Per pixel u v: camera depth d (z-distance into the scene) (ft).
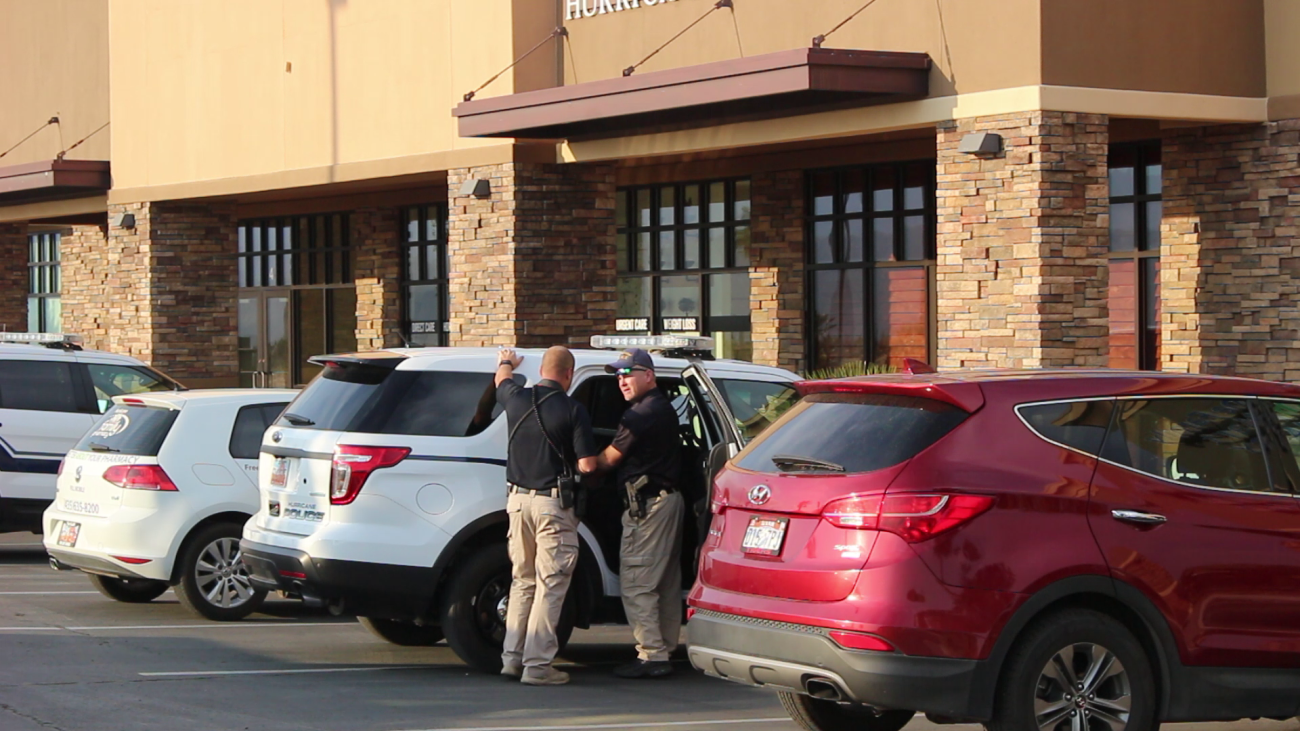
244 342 137.49
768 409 48.65
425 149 97.45
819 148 91.76
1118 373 34.94
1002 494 32.17
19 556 75.77
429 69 96.94
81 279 146.61
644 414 44.06
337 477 43.60
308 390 46.73
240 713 39.40
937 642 31.27
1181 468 34.32
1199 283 77.30
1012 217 70.33
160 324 119.96
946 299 73.20
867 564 31.73
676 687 44.45
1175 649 33.27
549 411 43.01
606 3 90.43
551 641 43.86
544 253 92.53
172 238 120.37
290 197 119.65
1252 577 34.01
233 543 55.42
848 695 31.76
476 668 45.37
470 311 94.73
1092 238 70.74
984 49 71.61
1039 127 69.21
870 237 91.35
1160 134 78.64
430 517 43.80
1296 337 73.56
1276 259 74.28
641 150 87.35
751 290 96.94
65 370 71.00
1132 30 71.61
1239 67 74.49
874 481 32.24
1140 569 32.86
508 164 91.40
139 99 120.37
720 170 98.02
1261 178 74.90
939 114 73.31
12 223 142.20
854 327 92.43
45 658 46.88
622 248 106.52
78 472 56.18
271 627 54.54
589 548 46.01
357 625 55.57
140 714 38.86
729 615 34.14
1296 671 34.45
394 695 42.24
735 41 83.71
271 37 108.27
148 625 54.08
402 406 44.42
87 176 123.44
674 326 103.09
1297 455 35.81
